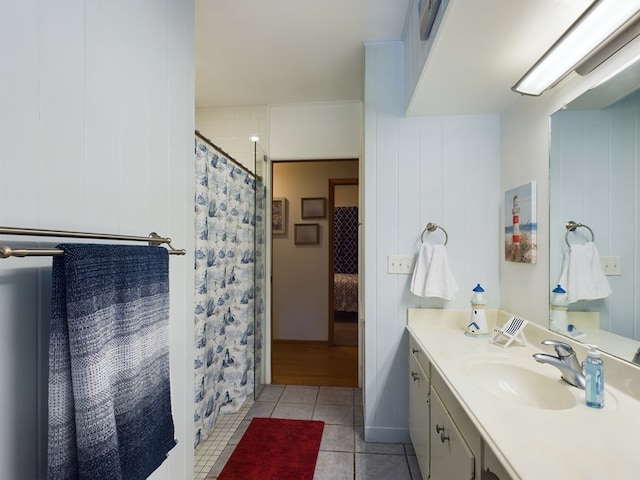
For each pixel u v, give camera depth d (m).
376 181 2.08
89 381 0.66
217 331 2.27
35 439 0.69
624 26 0.95
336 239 5.63
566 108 1.37
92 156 0.83
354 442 2.08
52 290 0.64
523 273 1.72
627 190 1.04
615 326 1.09
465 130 2.04
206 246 2.04
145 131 1.06
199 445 2.05
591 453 0.74
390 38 2.03
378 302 2.08
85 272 0.67
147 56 1.07
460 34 1.22
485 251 2.03
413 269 2.05
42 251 0.60
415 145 2.06
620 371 1.05
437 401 1.32
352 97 2.81
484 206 2.03
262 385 2.96
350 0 1.71
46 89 0.70
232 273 2.51
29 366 0.68
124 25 0.96
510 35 1.23
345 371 3.32
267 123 2.95
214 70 2.39
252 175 2.78
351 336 4.62
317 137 2.92
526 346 1.55
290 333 4.33
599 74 1.17
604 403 0.98
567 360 1.12
